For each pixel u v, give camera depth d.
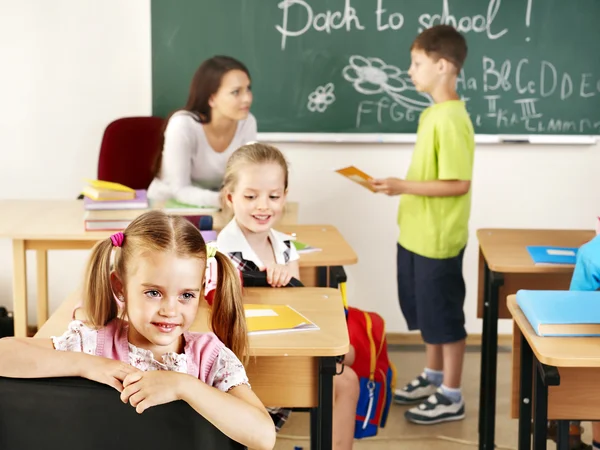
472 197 4.10
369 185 3.11
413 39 3.93
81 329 1.51
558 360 1.83
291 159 4.02
